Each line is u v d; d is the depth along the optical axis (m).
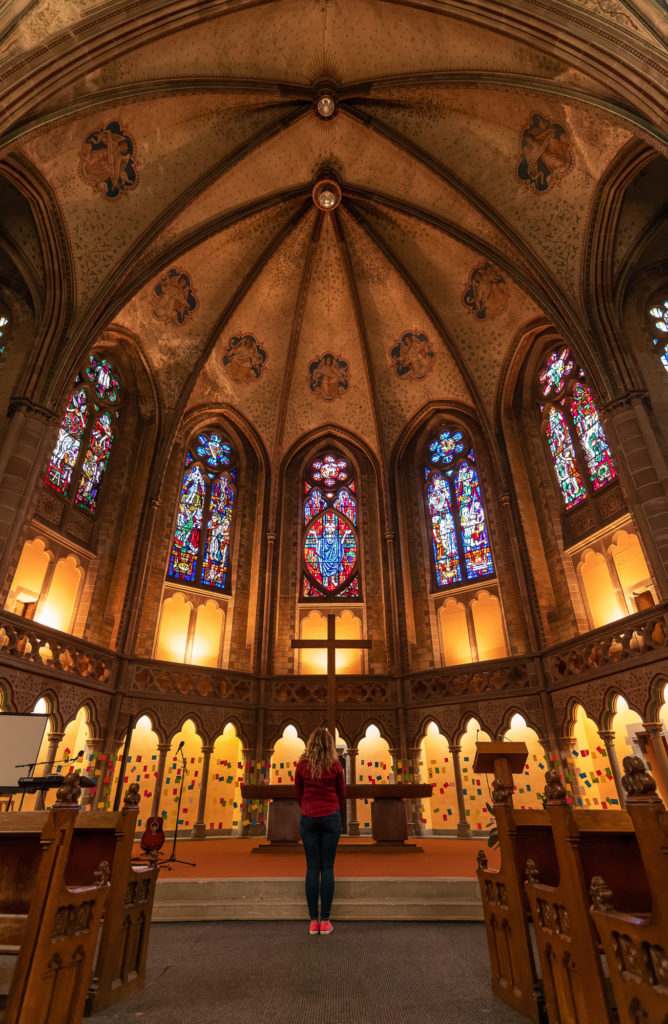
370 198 17.00
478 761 4.92
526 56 11.52
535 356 17.03
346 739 15.12
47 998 2.86
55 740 11.66
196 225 15.99
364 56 13.90
